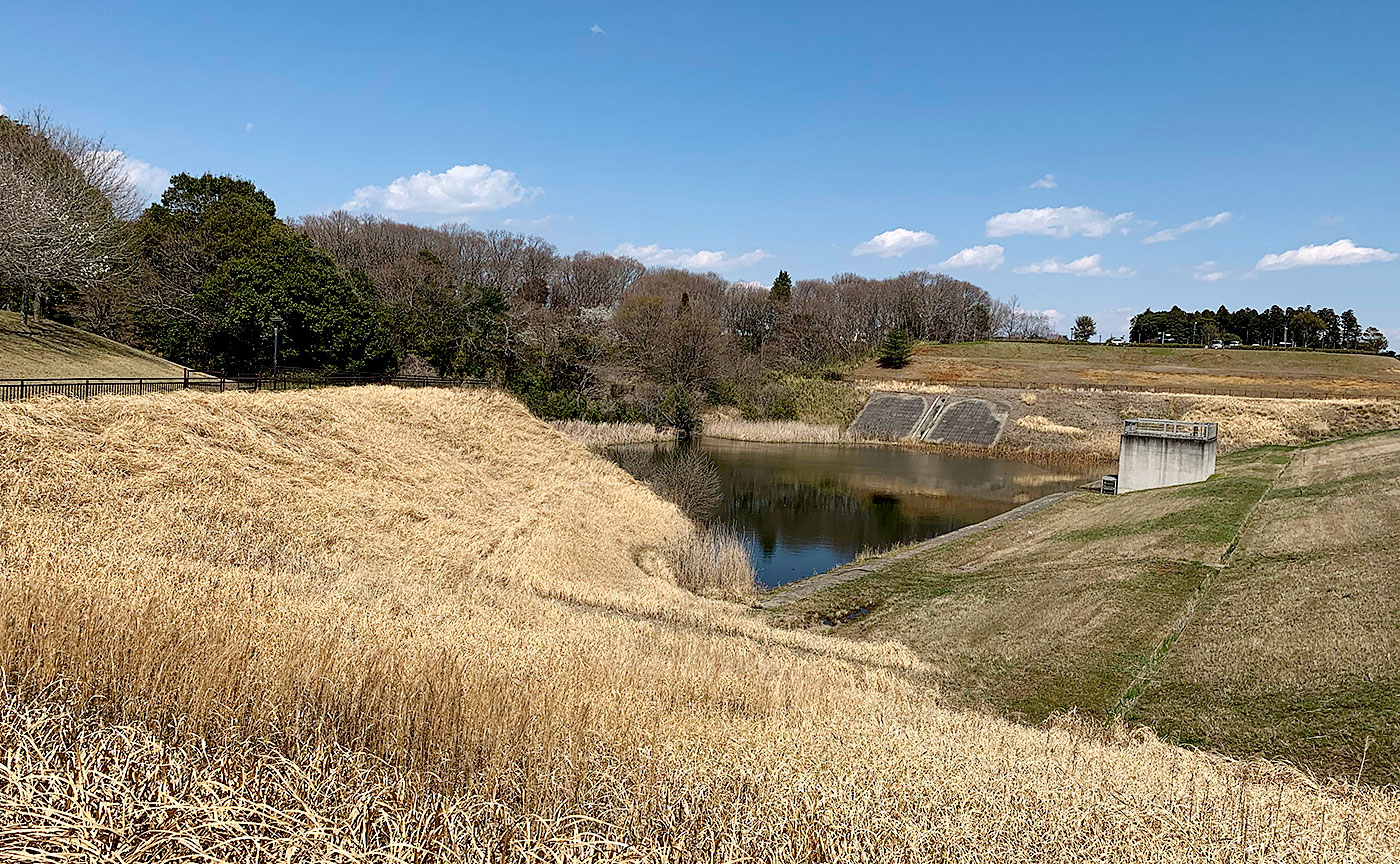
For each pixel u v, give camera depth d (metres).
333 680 5.83
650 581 19.92
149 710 4.83
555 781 5.23
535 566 17.56
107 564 8.77
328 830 4.13
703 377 64.31
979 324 113.12
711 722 7.61
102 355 30.89
